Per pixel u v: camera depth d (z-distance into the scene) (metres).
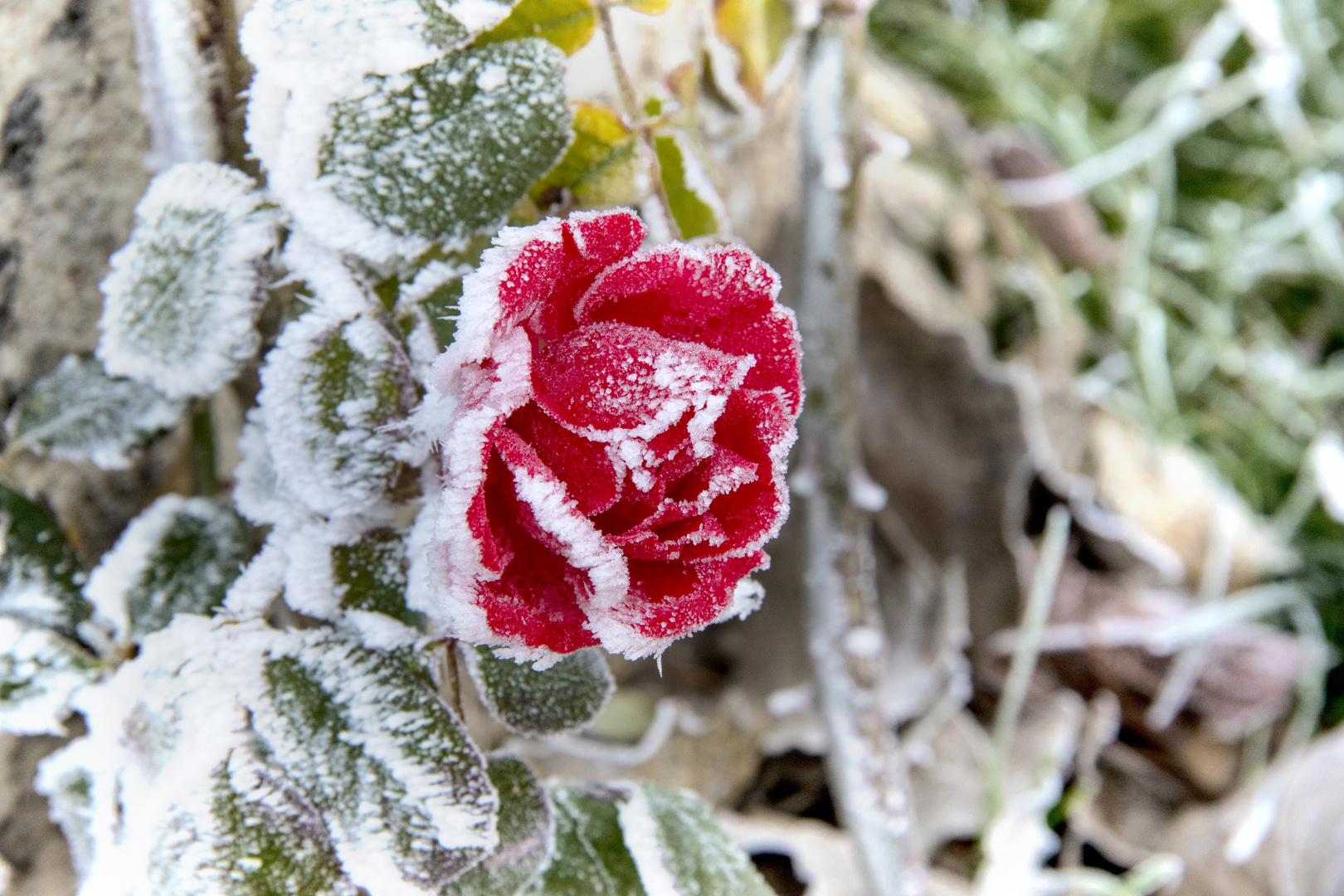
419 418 0.36
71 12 0.39
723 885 0.39
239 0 0.38
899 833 0.44
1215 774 0.51
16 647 0.38
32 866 0.41
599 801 0.40
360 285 0.37
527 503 0.34
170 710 0.37
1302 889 0.49
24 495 0.39
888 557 0.51
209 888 0.36
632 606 0.34
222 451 0.42
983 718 0.52
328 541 0.37
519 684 0.38
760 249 0.49
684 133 0.39
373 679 0.37
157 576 0.39
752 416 0.35
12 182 0.39
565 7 0.38
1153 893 0.50
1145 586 0.54
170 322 0.37
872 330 0.53
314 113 0.36
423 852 0.36
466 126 0.37
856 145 0.43
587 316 0.35
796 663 0.50
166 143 0.39
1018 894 0.48
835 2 0.42
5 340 0.40
